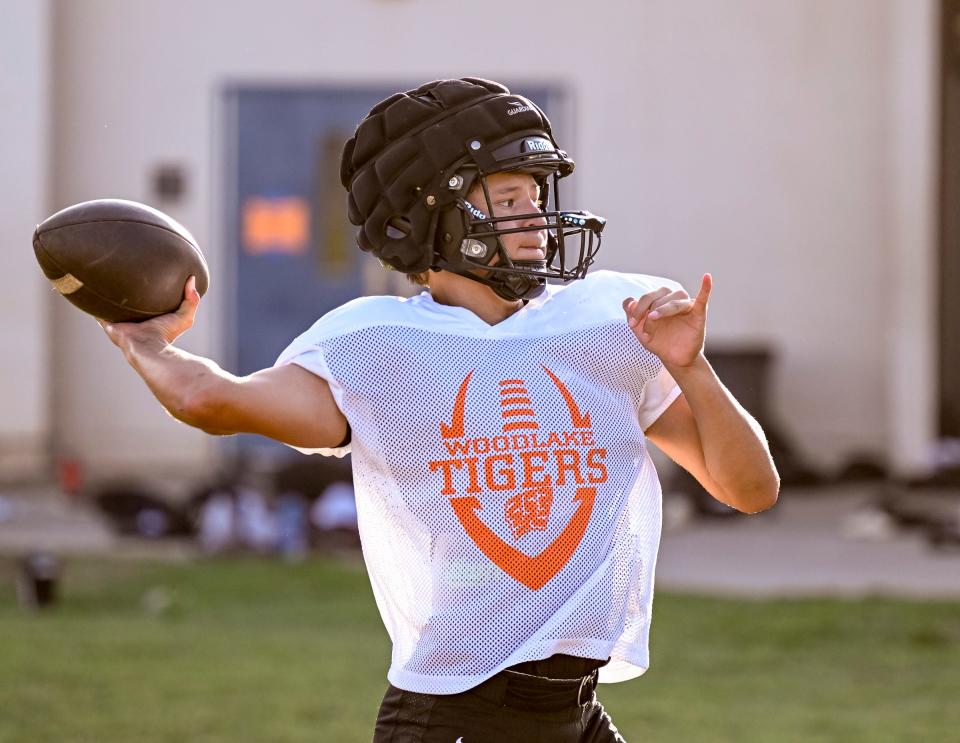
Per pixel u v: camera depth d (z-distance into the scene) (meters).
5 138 46.56
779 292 47.50
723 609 27.48
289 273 47.56
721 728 19.42
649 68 47.47
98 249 8.71
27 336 46.56
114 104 47.75
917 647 24.52
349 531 34.50
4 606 28.78
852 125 47.16
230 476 40.16
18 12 46.44
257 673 22.53
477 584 8.53
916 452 44.91
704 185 47.53
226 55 47.69
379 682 22.09
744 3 47.19
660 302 8.74
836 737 18.72
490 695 8.53
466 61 47.62
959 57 45.31
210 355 47.41
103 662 23.14
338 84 47.62
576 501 8.69
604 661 8.88
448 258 9.13
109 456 47.56
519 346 8.92
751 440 9.00
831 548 34.69
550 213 9.09
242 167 47.69
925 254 44.78
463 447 8.60
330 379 8.59
